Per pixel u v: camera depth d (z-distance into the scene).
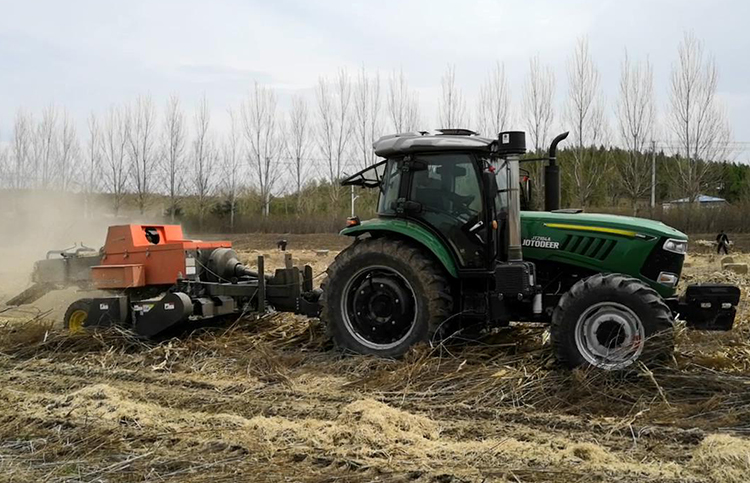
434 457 3.91
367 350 6.23
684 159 26.30
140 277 7.31
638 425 4.36
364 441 4.14
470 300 6.18
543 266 6.17
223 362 6.23
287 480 3.64
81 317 7.21
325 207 32.56
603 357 5.32
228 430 4.41
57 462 3.96
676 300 5.62
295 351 6.63
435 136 6.36
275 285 7.08
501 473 3.64
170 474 3.75
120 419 4.65
